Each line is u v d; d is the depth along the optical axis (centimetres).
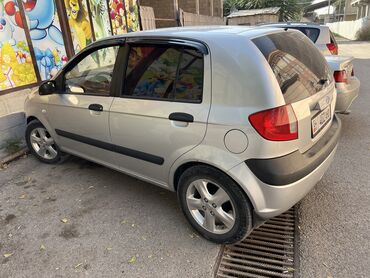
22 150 490
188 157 265
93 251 276
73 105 362
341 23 3812
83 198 358
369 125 533
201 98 255
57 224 315
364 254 256
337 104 468
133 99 300
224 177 250
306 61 284
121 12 951
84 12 754
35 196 368
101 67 335
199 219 282
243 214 250
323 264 250
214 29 282
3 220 326
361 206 317
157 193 362
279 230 296
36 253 277
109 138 333
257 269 252
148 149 298
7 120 519
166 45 281
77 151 393
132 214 324
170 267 254
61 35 675
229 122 238
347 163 406
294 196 248
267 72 232
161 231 297
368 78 908
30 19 596
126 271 253
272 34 268
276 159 232
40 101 410
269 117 227
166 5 1400
